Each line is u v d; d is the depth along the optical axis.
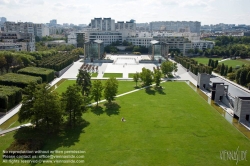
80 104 78.19
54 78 158.50
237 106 89.62
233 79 163.38
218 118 89.69
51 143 67.00
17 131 74.69
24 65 170.50
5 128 77.81
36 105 69.81
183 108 99.81
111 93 99.44
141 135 73.06
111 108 97.44
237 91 122.62
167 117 88.81
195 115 91.94
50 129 76.00
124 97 114.25
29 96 75.62
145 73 132.88
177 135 73.62
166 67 165.38
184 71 191.88
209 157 61.44
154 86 138.50
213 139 71.75
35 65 172.12
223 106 105.62
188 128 79.19
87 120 84.25
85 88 105.62
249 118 87.50
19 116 74.31
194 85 146.00
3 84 118.88
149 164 57.59
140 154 61.97
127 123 82.25
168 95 119.69
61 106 73.25
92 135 72.44
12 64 169.50
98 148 64.56
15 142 64.62
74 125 79.38
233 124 84.88
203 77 134.62
